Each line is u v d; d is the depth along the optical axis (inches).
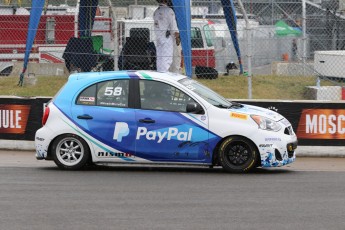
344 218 555.5
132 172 788.6
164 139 775.1
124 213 571.2
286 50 1581.0
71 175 762.2
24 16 1601.9
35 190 671.8
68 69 1352.1
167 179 738.8
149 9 1718.8
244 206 599.2
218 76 1433.3
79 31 1434.5
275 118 784.3
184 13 1115.3
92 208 589.9
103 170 801.6
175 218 553.3
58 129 791.7
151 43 1274.6
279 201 621.3
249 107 805.9
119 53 1405.0
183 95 780.0
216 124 770.8
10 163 861.2
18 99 970.1
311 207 596.4
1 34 1590.8
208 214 567.8
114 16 1261.1
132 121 778.8
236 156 777.6
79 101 792.9
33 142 969.5
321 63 1375.5
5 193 656.4
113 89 791.1
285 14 1581.0
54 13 1660.9
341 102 933.8
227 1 1378.0
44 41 1581.0
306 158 928.9
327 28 1456.7
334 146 935.7
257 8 1697.8
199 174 775.1
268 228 521.7
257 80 1390.3
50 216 560.7
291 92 1327.5
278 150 768.3
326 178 753.0
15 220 547.5
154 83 787.4
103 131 783.1
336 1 1523.1
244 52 1582.2
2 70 1561.3
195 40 1541.6
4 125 975.0
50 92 1325.0
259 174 776.3
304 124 935.7
